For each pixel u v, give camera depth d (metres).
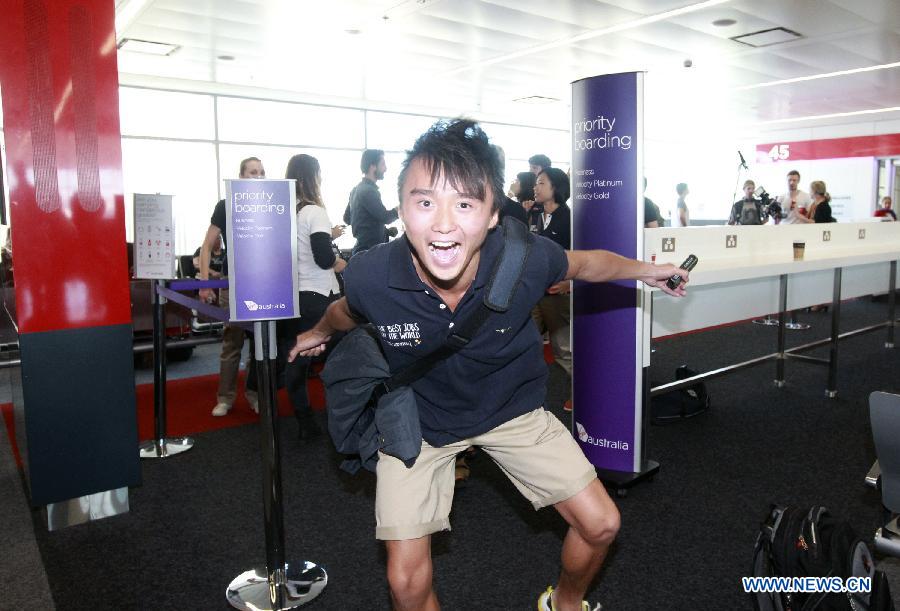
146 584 2.06
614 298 2.72
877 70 9.48
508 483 2.85
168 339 5.42
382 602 1.95
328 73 9.31
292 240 1.91
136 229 3.06
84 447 2.50
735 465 2.99
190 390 4.52
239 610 1.90
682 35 7.67
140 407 4.07
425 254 1.17
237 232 1.87
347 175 11.35
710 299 3.63
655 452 3.17
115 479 2.56
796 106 12.34
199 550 2.28
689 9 6.69
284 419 3.79
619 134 2.59
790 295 4.39
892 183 13.78
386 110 11.63
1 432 3.73
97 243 2.48
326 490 2.78
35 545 2.33
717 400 4.08
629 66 9.20
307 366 3.35
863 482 2.79
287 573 2.08
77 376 2.47
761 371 4.84
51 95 2.34
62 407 2.45
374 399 1.42
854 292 5.17
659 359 5.30
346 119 11.27
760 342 5.98
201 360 5.77
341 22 7.00
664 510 2.53
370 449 1.42
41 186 2.36
